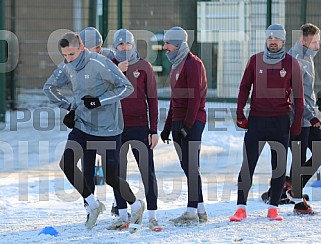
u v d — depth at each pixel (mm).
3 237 27047
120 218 28328
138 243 25781
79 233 27547
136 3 66125
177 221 28859
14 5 66438
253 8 61531
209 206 33000
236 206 33000
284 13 60469
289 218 30234
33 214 31422
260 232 27531
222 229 28109
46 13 73188
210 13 61969
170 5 65500
